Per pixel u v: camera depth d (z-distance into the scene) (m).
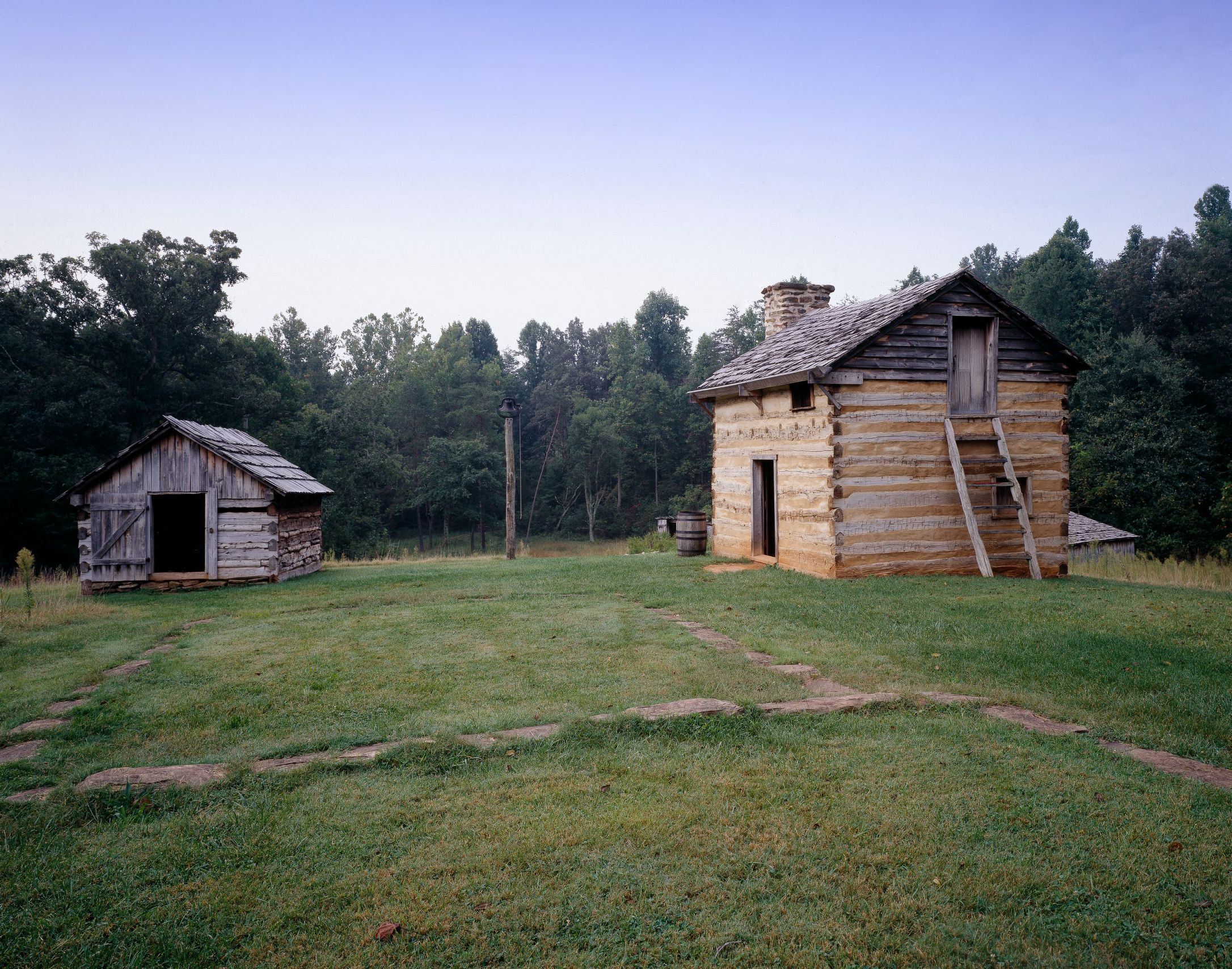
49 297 35.28
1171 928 3.36
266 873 3.88
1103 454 41.75
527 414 92.00
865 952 3.22
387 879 3.81
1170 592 12.35
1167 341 49.75
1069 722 5.98
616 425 74.00
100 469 15.15
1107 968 3.10
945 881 3.73
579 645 8.66
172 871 3.92
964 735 5.60
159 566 19.09
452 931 3.41
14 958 3.23
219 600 13.39
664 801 4.61
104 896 3.68
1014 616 9.95
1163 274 51.88
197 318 38.94
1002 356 14.78
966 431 14.41
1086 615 9.97
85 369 35.75
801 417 14.62
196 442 15.29
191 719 6.33
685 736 5.65
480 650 8.53
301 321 82.25
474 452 66.56
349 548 45.75
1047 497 14.98
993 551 14.54
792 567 14.84
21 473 33.00
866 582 12.91
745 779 4.89
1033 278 61.19
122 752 5.61
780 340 18.52
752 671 7.36
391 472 51.34
